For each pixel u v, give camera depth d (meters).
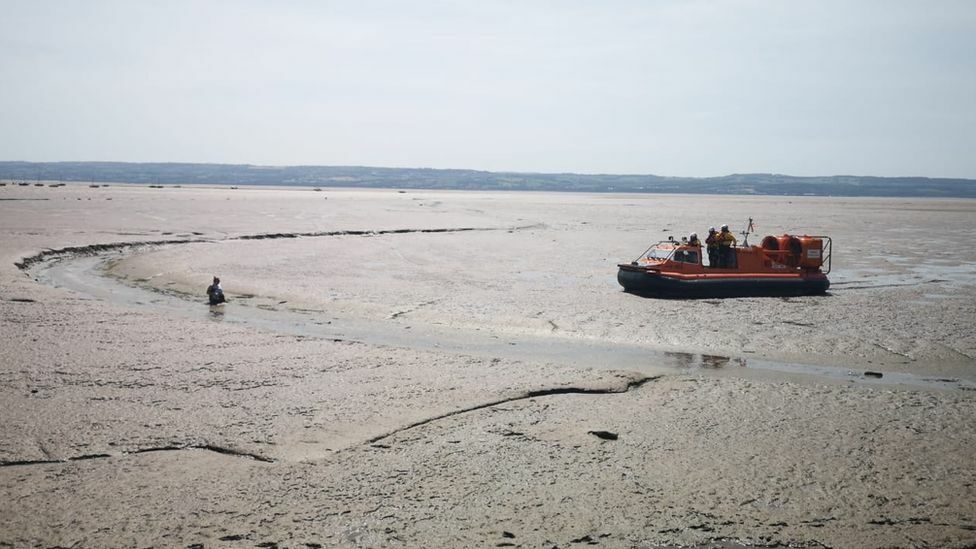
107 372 11.52
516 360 12.95
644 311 18.50
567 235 43.47
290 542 6.42
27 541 6.38
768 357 13.96
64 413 9.57
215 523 6.72
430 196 155.38
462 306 18.91
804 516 7.05
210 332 14.64
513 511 7.04
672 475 7.92
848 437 9.16
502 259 29.78
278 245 32.75
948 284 24.08
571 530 6.71
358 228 43.56
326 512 6.96
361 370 12.00
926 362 13.62
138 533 6.53
